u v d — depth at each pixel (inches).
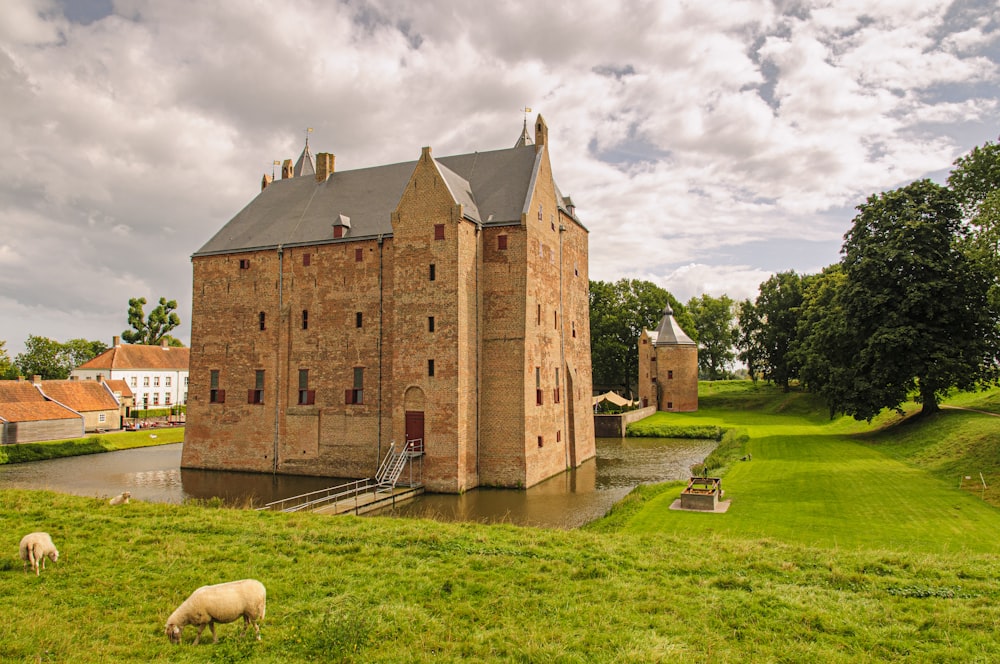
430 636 438.3
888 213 1692.9
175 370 3750.0
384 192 1628.9
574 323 1764.3
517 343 1385.3
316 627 445.4
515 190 1480.1
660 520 933.2
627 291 3686.0
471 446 1355.8
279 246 1601.9
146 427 2738.7
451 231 1331.2
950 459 1190.9
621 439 2299.5
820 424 2369.6
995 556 631.2
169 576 559.8
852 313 1696.6
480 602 505.7
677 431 2341.3
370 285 1498.5
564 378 1644.9
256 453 1595.7
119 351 3543.3
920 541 741.3
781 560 606.5
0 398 2176.4
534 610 487.8
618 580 553.0
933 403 1660.9
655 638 436.1
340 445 1499.8
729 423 2539.4
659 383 3134.8
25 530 722.8
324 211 1651.1
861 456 1411.2
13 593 515.2
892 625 457.1
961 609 479.8
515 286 1400.1
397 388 1359.5
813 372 2170.3
